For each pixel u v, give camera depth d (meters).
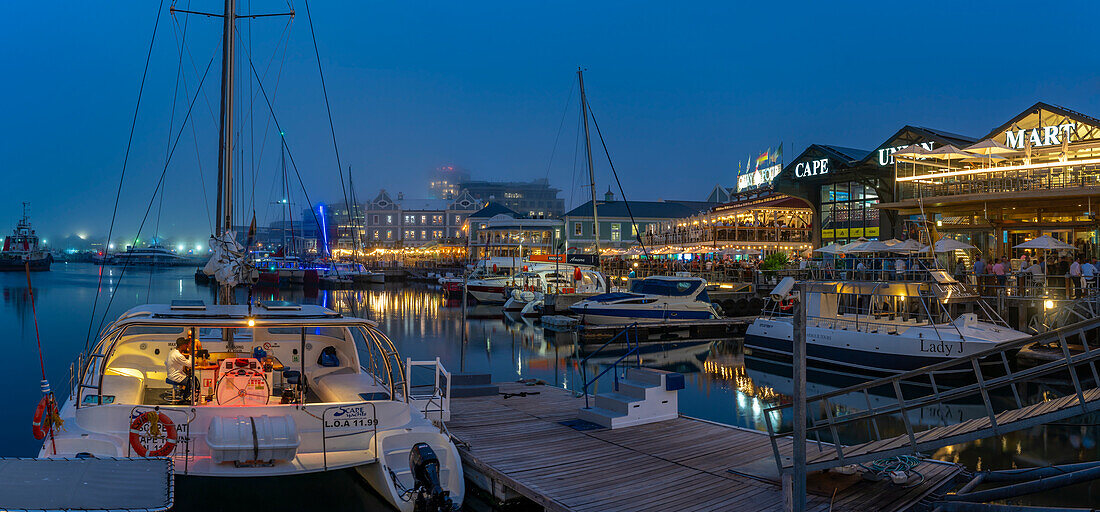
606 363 25.02
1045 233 26.23
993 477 9.60
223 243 12.69
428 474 8.09
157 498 5.19
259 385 10.12
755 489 8.66
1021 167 24.42
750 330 26.61
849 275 28.88
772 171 50.75
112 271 118.81
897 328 21.66
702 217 50.50
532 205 197.88
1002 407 17.41
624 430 11.66
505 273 54.56
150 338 11.06
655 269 47.84
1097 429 14.15
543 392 15.43
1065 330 7.87
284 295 59.47
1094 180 24.20
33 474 5.49
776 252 41.72
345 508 8.74
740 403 18.31
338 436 8.74
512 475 9.19
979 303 22.12
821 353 23.17
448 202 134.38
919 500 8.36
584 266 49.50
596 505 8.06
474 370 23.17
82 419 8.20
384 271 85.56
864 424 15.90
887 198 37.72
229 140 14.76
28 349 26.67
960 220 28.62
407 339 30.95
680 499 8.30
